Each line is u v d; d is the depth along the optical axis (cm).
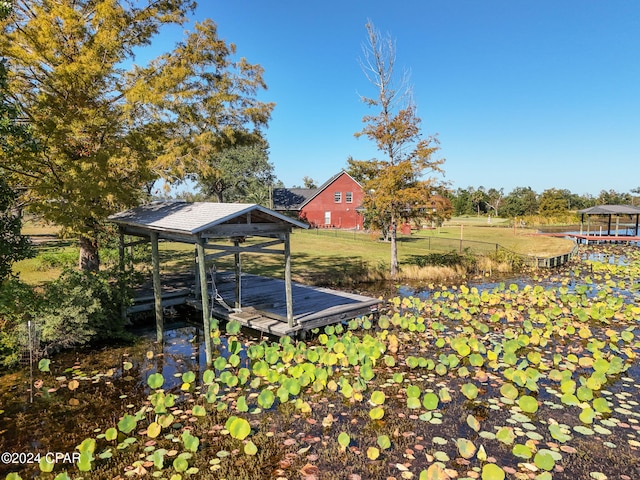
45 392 570
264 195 4331
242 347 758
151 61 1004
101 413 515
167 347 766
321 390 568
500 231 3762
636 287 1289
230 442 445
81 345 758
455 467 398
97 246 988
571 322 890
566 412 512
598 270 1688
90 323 736
